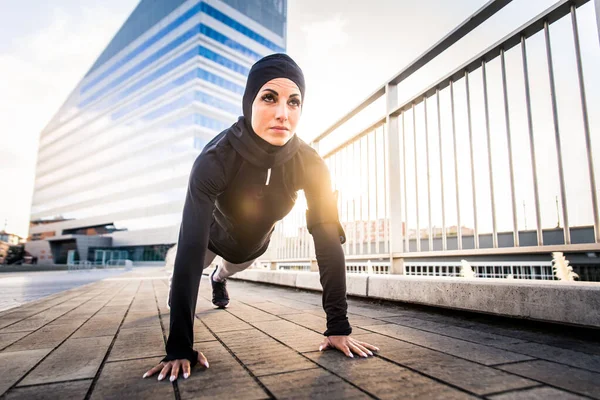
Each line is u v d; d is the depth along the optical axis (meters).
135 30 59.06
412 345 1.70
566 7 2.11
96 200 59.03
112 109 59.81
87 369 1.41
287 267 6.30
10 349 1.76
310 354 1.57
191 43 49.16
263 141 1.64
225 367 1.39
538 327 1.99
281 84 1.56
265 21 59.03
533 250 2.16
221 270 2.96
